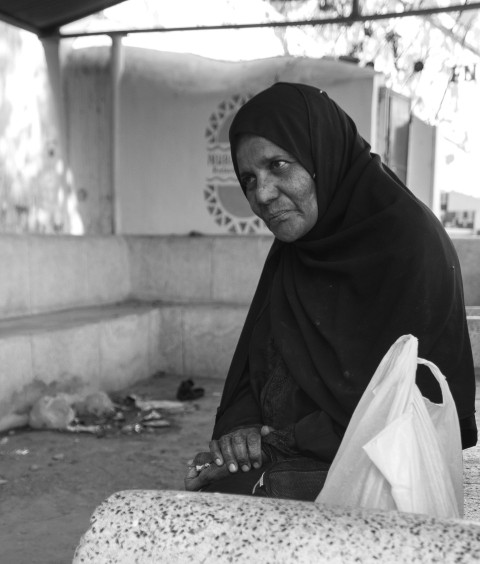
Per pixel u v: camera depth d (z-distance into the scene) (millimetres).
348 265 1568
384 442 1019
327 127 1629
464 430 1606
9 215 5707
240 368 1838
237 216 6555
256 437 1522
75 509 3268
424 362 1192
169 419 4938
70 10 5684
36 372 4766
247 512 898
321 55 6023
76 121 6469
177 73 6574
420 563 787
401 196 1564
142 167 6781
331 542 829
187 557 863
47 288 5773
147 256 6742
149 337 6207
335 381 1508
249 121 1595
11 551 2809
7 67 5648
